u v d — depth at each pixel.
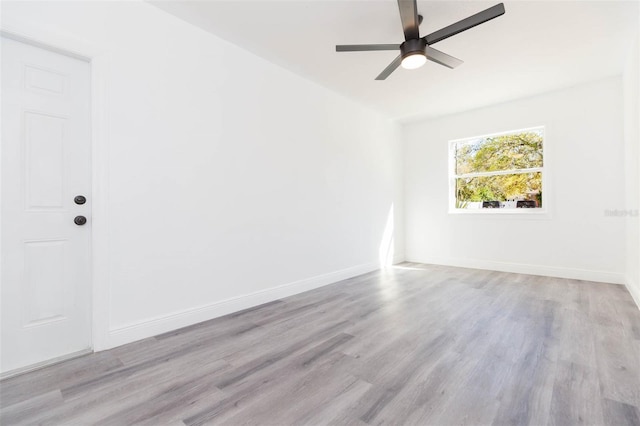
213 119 2.61
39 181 1.82
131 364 1.79
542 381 1.55
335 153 3.93
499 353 1.87
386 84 3.68
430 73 3.36
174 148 2.35
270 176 3.09
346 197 4.11
